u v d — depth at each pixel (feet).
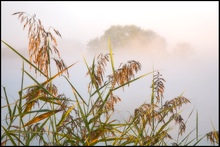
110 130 9.35
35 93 9.62
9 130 8.62
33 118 9.08
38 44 9.45
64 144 8.36
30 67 9.29
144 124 9.92
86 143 8.70
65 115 9.16
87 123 9.12
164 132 9.85
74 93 9.42
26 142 8.47
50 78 9.53
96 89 9.75
